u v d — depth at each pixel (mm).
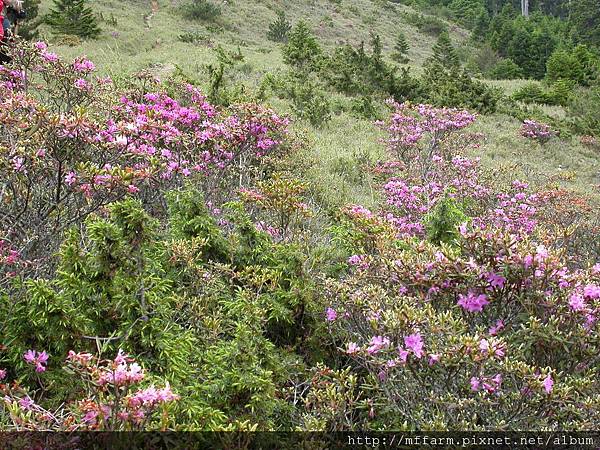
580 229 5922
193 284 3082
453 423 2234
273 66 19469
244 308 2748
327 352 3084
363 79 18375
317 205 6359
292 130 10242
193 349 2631
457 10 67812
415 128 9555
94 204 3287
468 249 2654
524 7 74500
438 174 8164
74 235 2658
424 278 2709
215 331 2707
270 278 3160
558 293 2447
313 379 2578
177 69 11062
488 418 2279
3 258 2672
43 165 3271
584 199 7703
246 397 2285
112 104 5141
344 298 2945
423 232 5090
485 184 7473
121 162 3945
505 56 49031
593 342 2367
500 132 15781
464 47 51219
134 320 2453
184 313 2916
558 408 2242
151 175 3346
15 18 7094
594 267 2701
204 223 3549
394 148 9430
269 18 40094
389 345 2379
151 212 4242
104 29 25688
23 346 2326
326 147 10133
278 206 4145
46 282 2492
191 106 6520
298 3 47219
